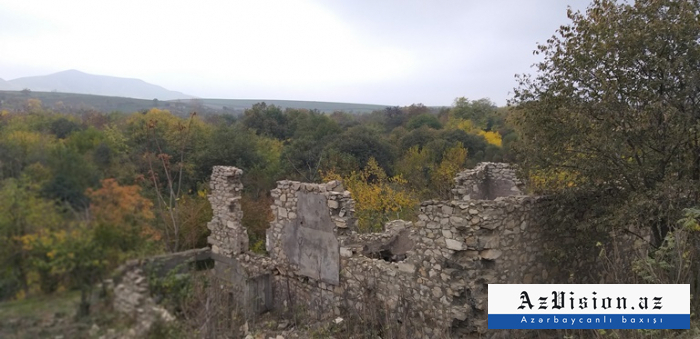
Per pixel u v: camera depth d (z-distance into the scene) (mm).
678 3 7020
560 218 7566
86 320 2188
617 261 6645
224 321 4027
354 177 20516
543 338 7320
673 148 7082
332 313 9078
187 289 2902
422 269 7699
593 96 7426
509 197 7500
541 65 8094
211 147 10664
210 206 10562
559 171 7930
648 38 6855
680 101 7000
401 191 20641
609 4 7594
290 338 8133
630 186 7594
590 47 7320
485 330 6906
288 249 10117
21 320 2057
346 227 8938
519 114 9117
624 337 5492
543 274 7770
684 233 5539
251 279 9312
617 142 6969
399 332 7543
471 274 6992
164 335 2521
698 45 6836
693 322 5191
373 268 8469
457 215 7074
